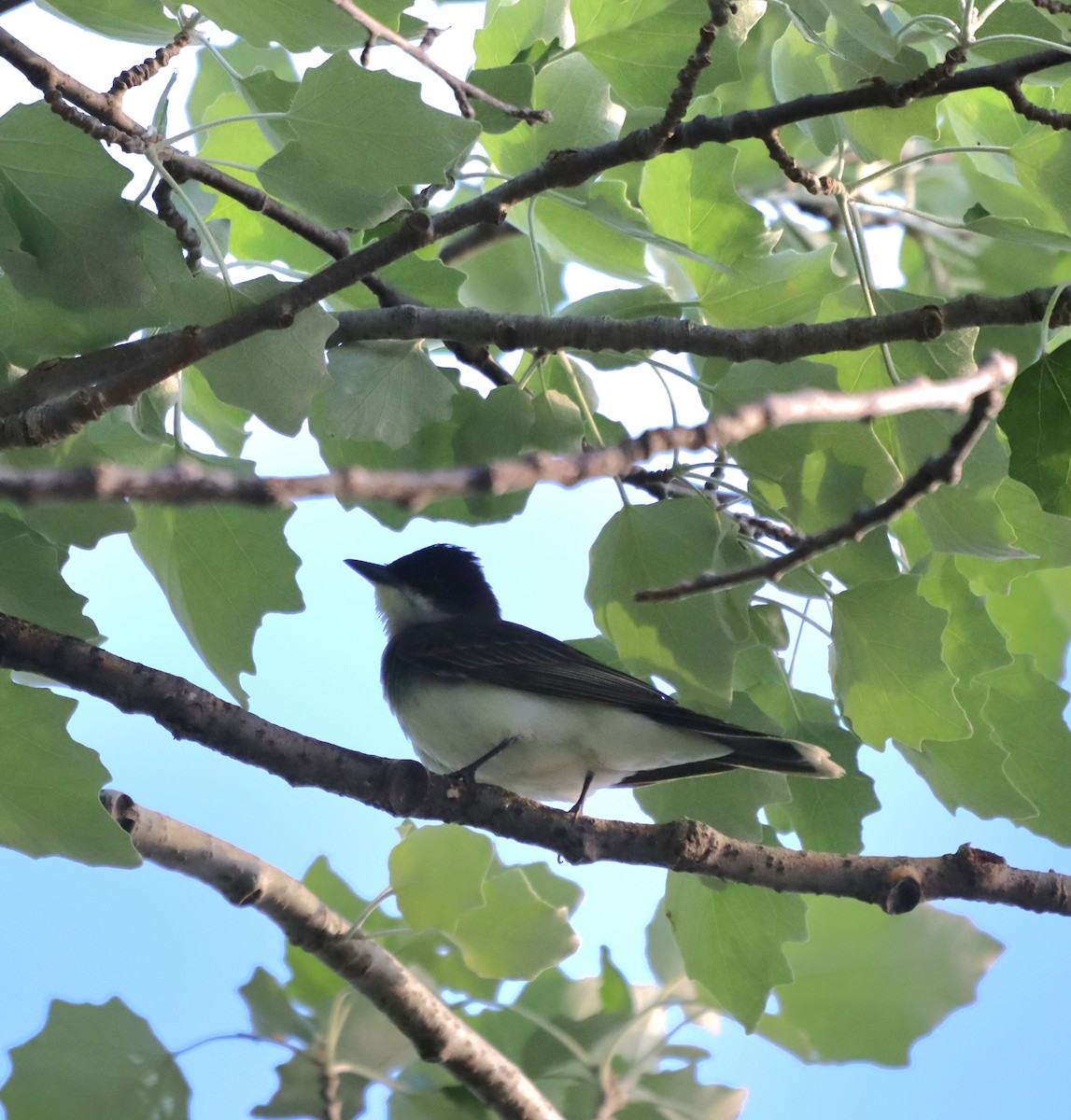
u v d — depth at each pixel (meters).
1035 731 7.99
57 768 6.09
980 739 7.54
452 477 3.63
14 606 6.70
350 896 8.62
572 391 7.99
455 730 9.43
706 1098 8.40
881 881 7.46
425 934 8.57
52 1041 7.35
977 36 6.79
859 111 7.06
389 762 7.18
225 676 7.43
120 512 6.88
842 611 7.14
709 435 4.20
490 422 7.54
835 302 7.75
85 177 6.16
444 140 5.90
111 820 6.22
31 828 6.27
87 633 6.86
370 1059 8.26
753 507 7.54
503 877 7.57
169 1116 7.35
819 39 6.66
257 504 3.41
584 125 7.70
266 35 5.99
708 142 6.83
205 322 6.27
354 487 3.49
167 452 7.23
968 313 6.74
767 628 7.51
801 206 10.68
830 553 7.12
